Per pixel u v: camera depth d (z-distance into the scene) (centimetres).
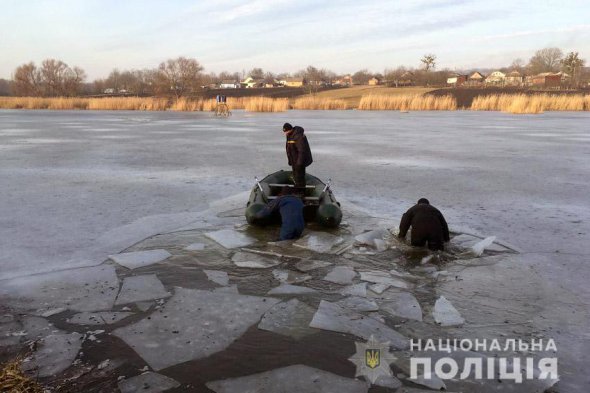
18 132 2633
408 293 508
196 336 412
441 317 450
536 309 473
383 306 476
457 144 2075
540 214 848
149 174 1255
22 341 401
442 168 1388
